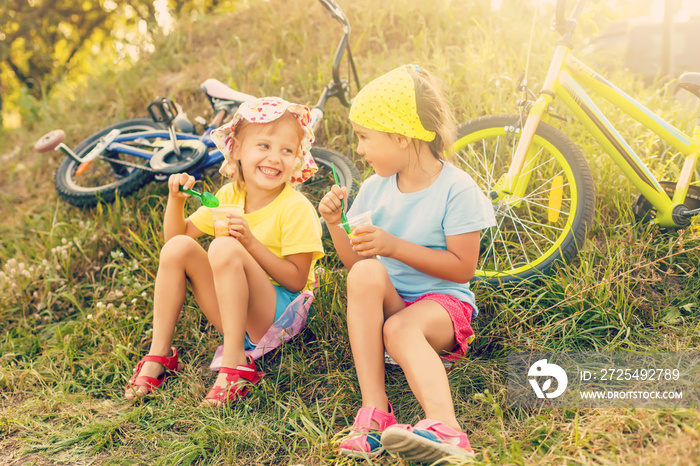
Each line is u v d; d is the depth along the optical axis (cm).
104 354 243
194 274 210
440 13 442
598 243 263
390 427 146
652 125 245
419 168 192
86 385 227
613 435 153
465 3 455
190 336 247
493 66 379
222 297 194
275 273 205
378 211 202
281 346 221
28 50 750
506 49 414
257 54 453
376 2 464
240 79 418
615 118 320
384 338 173
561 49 249
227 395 191
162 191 341
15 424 197
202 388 210
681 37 468
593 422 161
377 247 179
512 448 152
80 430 188
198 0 771
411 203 194
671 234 254
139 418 193
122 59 514
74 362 239
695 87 251
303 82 389
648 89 380
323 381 210
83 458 178
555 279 236
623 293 218
